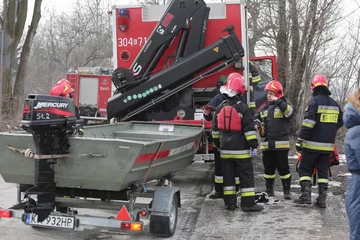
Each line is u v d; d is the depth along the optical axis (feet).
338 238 18.35
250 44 57.62
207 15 27.96
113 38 29.27
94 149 15.84
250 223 20.71
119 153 15.62
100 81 69.10
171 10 27.66
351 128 12.72
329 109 22.57
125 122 26.84
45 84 131.95
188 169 36.55
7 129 56.70
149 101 27.94
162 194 18.52
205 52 27.25
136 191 17.48
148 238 18.71
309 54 47.01
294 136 46.60
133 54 29.12
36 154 16.12
